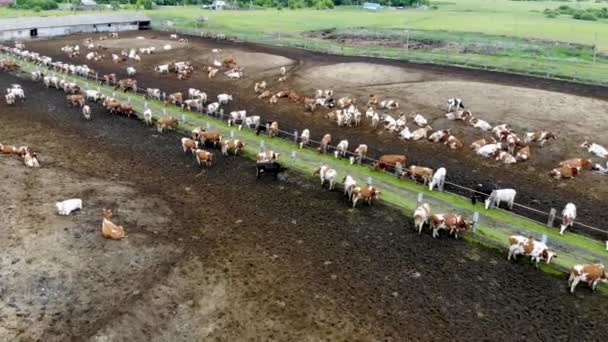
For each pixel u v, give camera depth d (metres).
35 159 30.31
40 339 16.72
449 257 22.48
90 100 46.22
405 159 32.28
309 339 17.22
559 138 36.72
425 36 89.00
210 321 17.91
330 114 41.91
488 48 76.88
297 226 24.81
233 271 20.83
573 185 30.02
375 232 24.45
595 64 65.06
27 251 21.16
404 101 46.03
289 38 86.00
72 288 19.19
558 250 23.00
